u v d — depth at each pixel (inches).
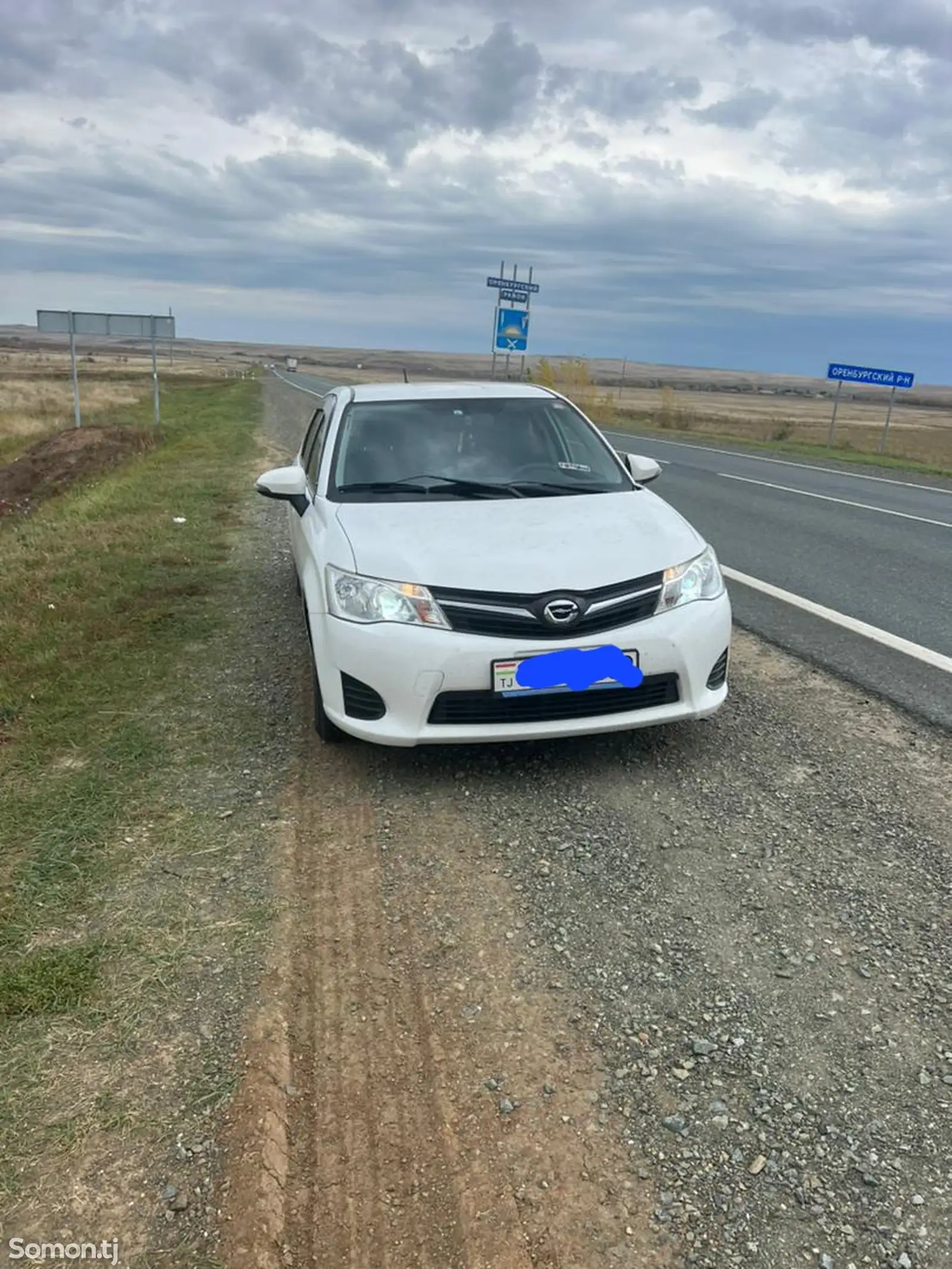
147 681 207.5
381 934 116.3
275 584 299.7
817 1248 74.7
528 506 177.8
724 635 162.2
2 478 688.4
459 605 147.7
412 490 188.2
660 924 117.8
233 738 175.3
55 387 1916.8
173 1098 89.1
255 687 203.3
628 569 154.9
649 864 131.7
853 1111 88.2
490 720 150.9
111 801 149.4
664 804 149.4
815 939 114.2
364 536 163.5
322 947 114.0
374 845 137.6
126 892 123.7
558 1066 94.3
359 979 107.9
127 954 110.8
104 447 785.6
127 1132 85.3
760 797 151.3
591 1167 82.5
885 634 244.4
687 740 173.6
